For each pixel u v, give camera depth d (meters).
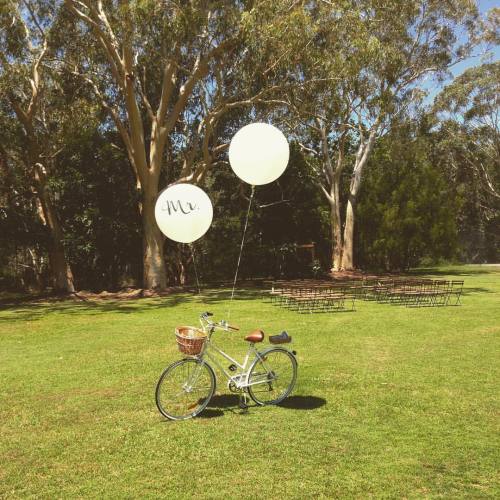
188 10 16.52
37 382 7.07
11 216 21.27
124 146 24.48
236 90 21.03
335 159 33.03
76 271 24.36
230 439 4.86
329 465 4.30
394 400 5.97
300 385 6.63
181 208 7.46
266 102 20.09
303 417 5.44
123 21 16.47
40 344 10.16
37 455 4.60
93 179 22.22
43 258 26.38
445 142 38.34
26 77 20.17
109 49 19.30
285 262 27.17
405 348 8.91
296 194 26.97
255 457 4.46
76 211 22.27
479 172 41.56
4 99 21.36
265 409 5.71
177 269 27.47
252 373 5.80
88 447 4.75
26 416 5.65
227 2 17.73
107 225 21.48
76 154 22.36
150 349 9.27
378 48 18.06
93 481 4.09
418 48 27.52
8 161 23.23
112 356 8.71
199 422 5.32
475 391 6.31
